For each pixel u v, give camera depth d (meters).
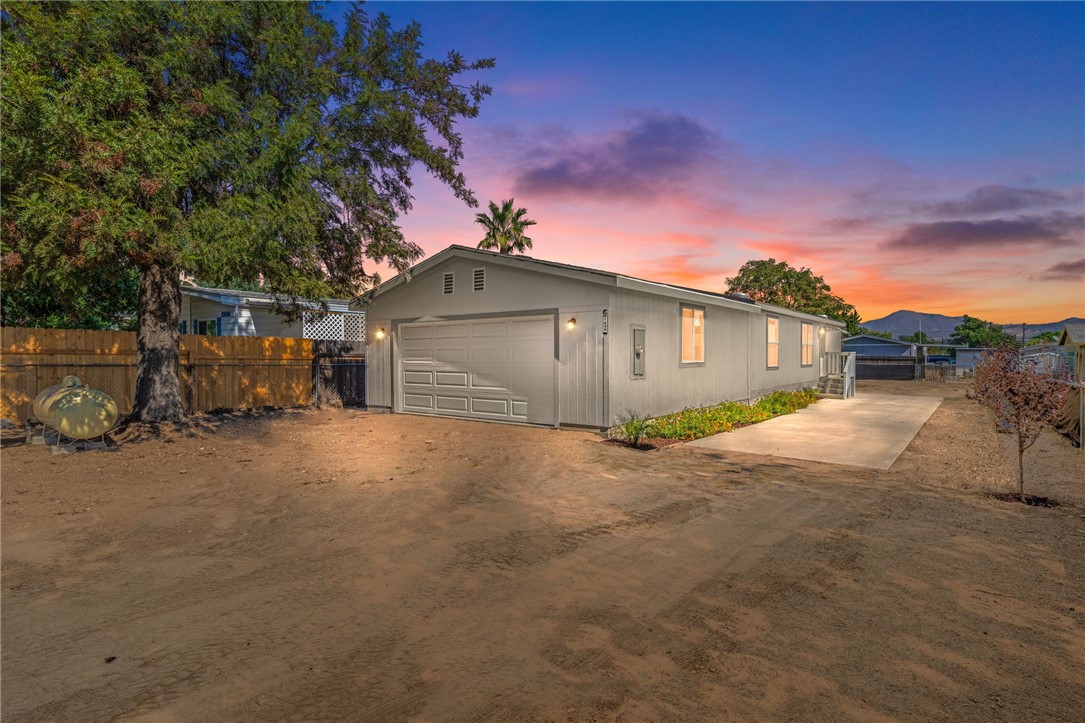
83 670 2.97
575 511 5.95
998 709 2.64
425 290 13.77
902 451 9.52
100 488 6.83
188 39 9.07
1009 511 5.96
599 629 3.42
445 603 3.78
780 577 4.22
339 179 11.05
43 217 7.30
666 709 2.63
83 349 11.92
